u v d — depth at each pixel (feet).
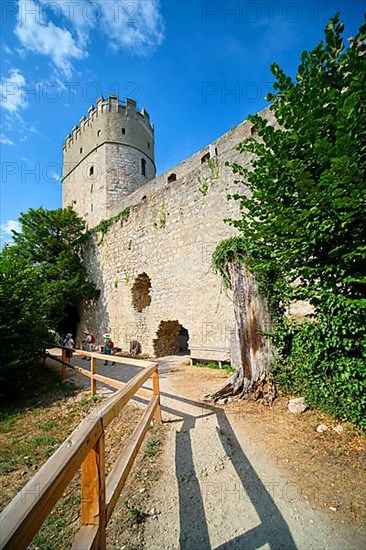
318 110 9.14
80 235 61.00
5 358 22.00
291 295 11.60
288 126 9.62
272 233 11.04
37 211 57.93
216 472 8.89
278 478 8.39
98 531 4.62
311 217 9.57
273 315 14.51
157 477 8.80
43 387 23.63
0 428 15.52
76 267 53.11
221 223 29.07
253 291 14.89
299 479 8.25
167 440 11.10
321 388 11.83
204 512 7.26
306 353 12.75
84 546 4.20
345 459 8.96
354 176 7.70
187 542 6.37
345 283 10.05
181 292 32.45
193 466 9.25
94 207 64.69
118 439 11.98
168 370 26.35
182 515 7.18
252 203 11.70
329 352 11.67
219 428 11.80
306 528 6.56
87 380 24.14
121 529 6.76
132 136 67.77
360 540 6.14
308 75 9.70
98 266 49.65
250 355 14.69
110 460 10.36
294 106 9.27
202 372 24.06
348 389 10.90
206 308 29.37
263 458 9.47
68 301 49.11
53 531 6.98
